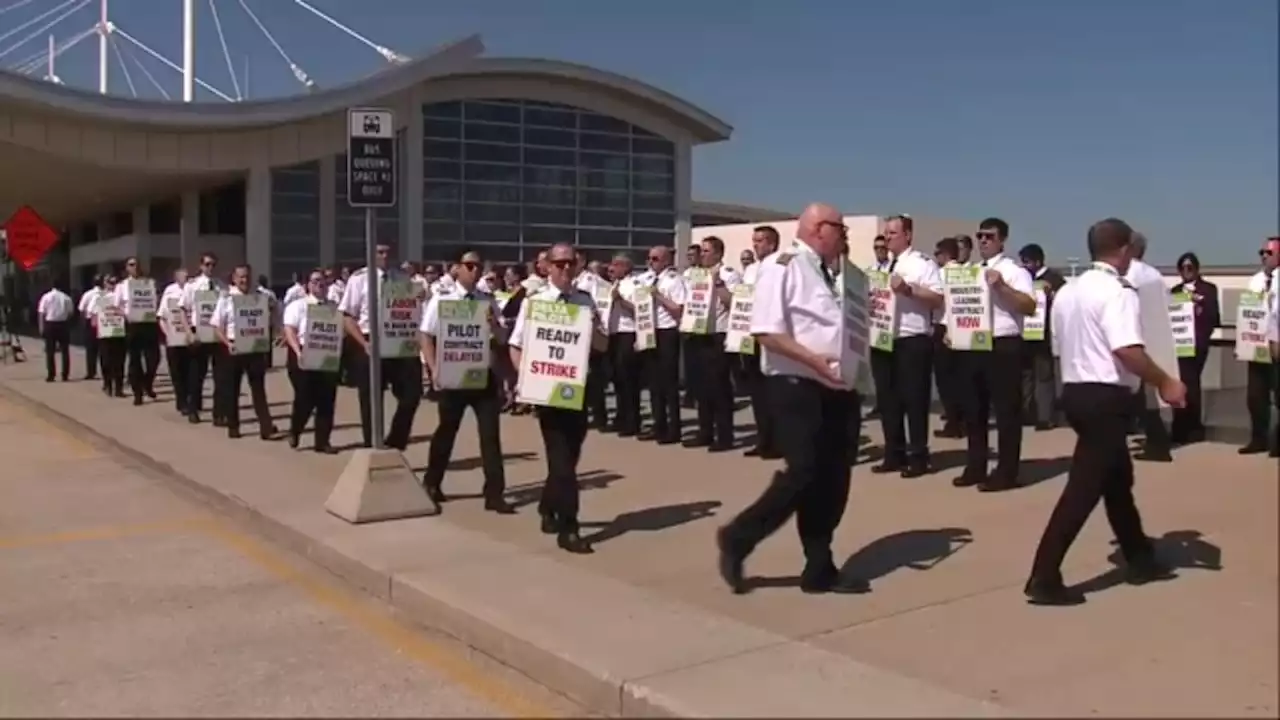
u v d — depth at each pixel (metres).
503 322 9.00
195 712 5.32
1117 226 6.00
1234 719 4.48
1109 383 5.97
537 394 7.55
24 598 7.27
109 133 29.02
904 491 9.17
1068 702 4.74
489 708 5.38
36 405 17.83
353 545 7.87
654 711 4.96
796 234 6.52
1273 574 5.38
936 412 14.13
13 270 37.94
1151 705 4.66
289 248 31.50
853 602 6.29
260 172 30.45
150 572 7.90
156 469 11.80
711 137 37.41
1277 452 8.80
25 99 26.59
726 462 11.08
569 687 5.44
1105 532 7.52
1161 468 9.66
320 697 5.52
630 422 13.02
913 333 9.63
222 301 13.45
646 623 6.00
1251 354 10.15
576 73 33.81
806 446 6.25
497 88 33.38
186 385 15.80
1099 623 5.73
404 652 6.20
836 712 4.74
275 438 13.32
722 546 6.44
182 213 35.16
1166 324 6.16
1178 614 5.79
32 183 33.44
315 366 11.98
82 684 5.70
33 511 9.98
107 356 18.64
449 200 32.84
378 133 8.73
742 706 4.84
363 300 11.96
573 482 7.64
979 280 9.03
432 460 9.20
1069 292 6.13
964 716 4.64
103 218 46.34
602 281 13.38
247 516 9.31
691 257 12.70
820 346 6.23
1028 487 9.24
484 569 7.18
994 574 6.71
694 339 11.97
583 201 35.12
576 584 6.80
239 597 7.27
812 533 6.52
